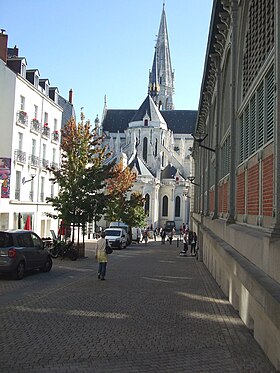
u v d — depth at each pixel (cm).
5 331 873
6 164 3253
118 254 3359
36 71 3872
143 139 10188
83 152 2905
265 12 909
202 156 3209
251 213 1033
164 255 3372
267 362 680
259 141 967
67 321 973
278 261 668
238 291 1062
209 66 2116
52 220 4303
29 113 3706
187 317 1029
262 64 941
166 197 9750
